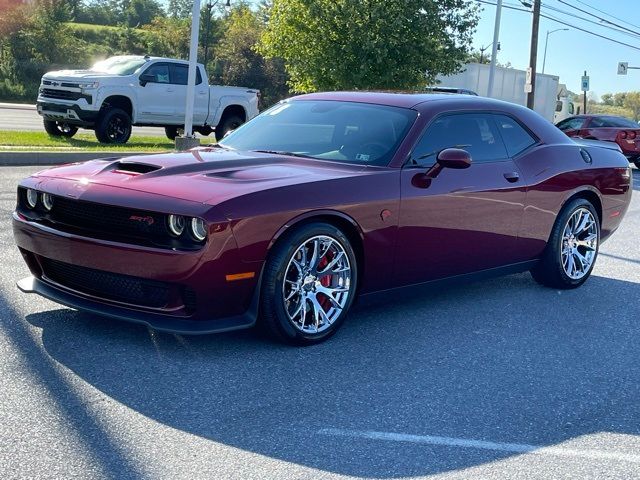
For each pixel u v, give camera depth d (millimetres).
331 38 19688
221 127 19000
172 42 65938
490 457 3287
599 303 6090
